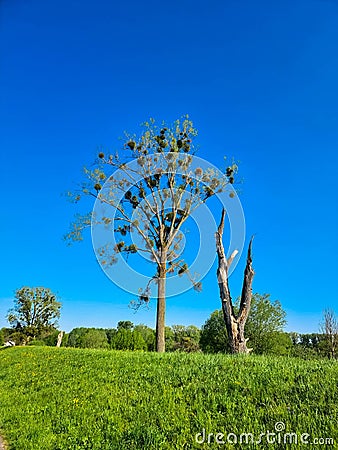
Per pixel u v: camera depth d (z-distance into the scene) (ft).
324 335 85.92
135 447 20.54
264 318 100.27
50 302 159.43
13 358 63.21
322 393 22.85
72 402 29.91
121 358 42.68
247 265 50.14
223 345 99.35
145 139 70.23
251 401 23.44
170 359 38.47
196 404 23.98
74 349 65.72
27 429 26.09
